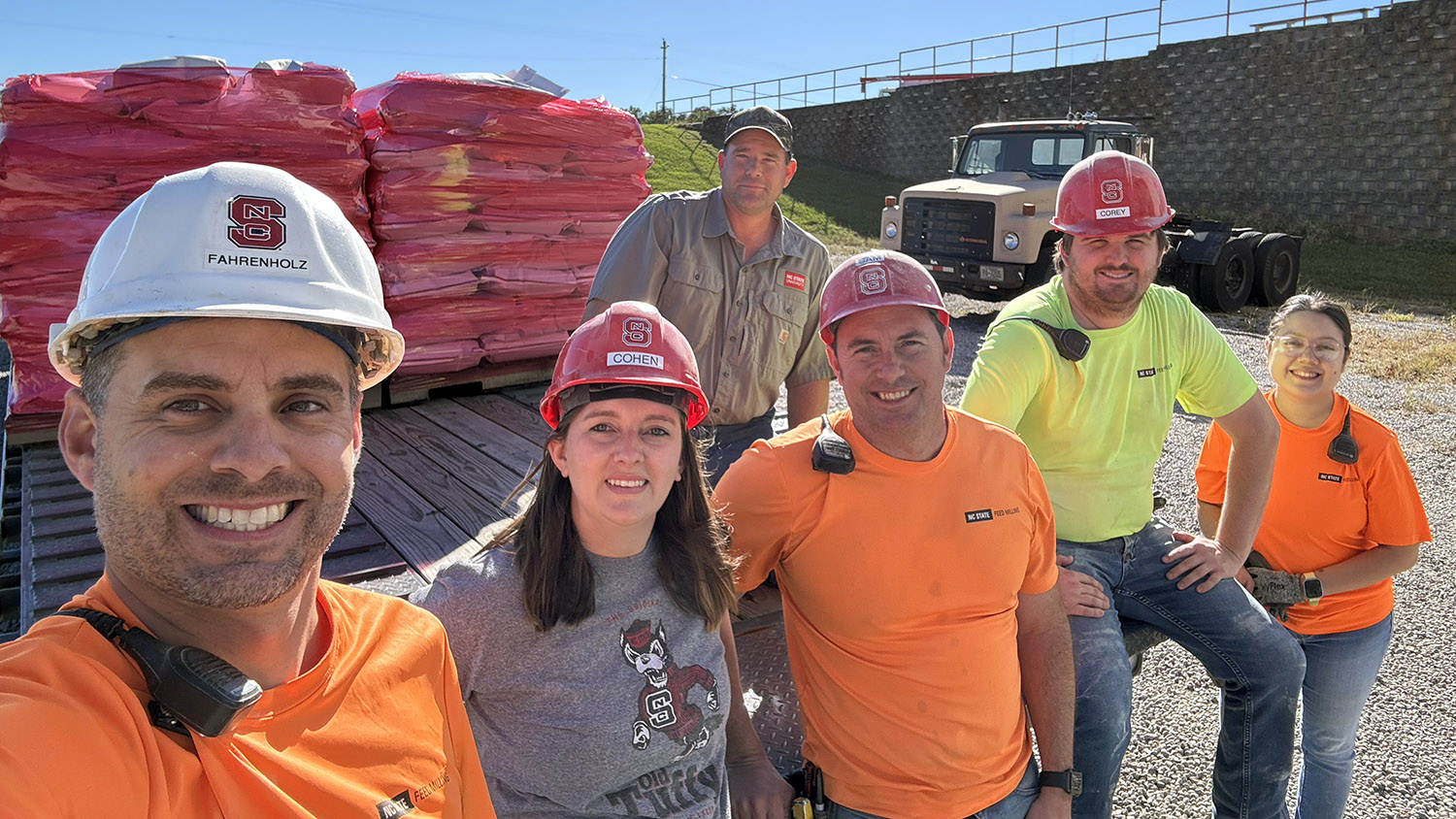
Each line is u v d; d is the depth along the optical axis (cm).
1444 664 415
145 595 101
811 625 227
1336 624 303
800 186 2728
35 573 294
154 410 96
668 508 188
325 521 106
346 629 119
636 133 575
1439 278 1669
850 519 213
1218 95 2289
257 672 106
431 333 515
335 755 108
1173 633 289
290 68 457
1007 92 2736
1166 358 282
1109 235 260
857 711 218
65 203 424
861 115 3159
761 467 219
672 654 182
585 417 172
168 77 427
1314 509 305
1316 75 2119
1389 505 295
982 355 272
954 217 1113
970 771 214
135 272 95
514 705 175
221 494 97
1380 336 1091
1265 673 275
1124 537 290
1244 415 286
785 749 259
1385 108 2012
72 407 102
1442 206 1947
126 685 90
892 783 214
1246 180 2259
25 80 409
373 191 498
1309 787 315
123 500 96
